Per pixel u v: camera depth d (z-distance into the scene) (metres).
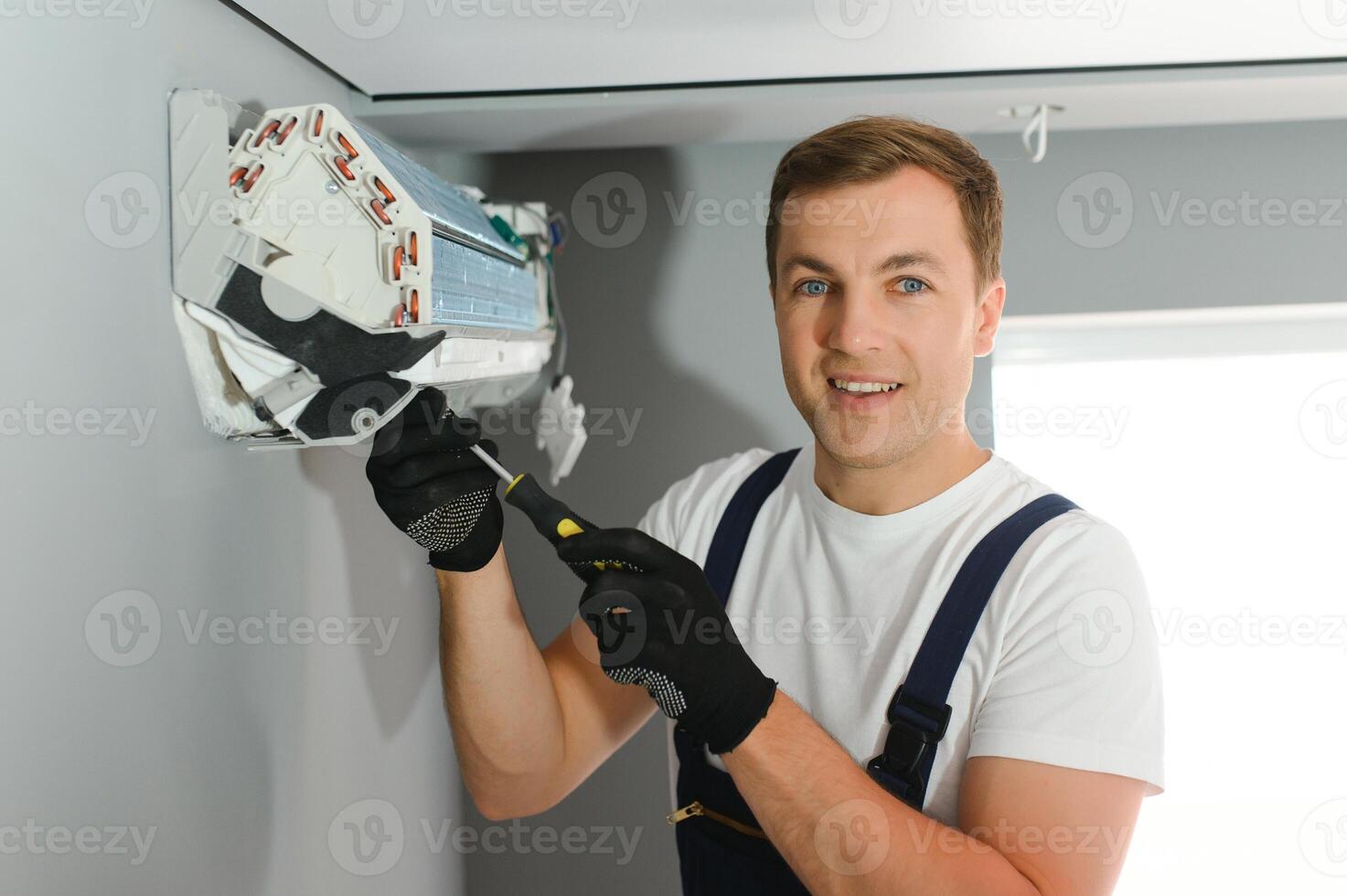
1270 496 1.84
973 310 0.92
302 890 1.02
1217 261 1.59
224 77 0.85
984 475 0.97
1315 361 1.81
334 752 1.11
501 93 1.24
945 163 0.87
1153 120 1.42
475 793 1.06
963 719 0.88
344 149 0.74
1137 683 0.83
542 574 1.68
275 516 0.96
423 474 0.79
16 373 0.58
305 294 0.75
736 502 1.13
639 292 1.64
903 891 0.75
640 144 1.51
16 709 0.58
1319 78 1.19
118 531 0.68
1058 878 0.79
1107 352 1.77
